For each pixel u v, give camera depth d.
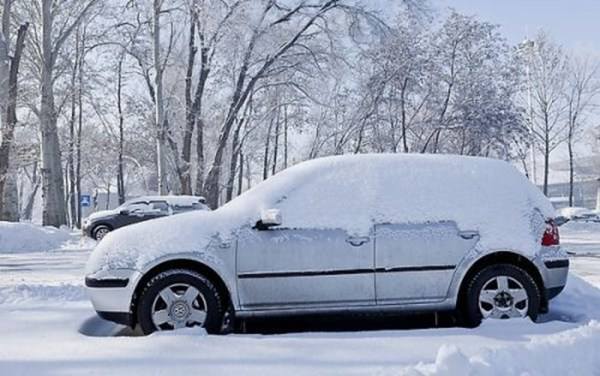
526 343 4.66
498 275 5.64
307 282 5.48
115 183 59.09
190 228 5.52
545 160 43.22
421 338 5.04
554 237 5.84
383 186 5.79
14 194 23.84
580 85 43.06
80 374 4.23
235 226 5.53
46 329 5.67
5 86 22.69
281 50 27.56
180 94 31.08
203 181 29.38
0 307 6.85
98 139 43.62
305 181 5.77
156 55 25.03
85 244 20.00
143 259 5.38
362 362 4.42
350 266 5.51
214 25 27.02
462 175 5.96
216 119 32.00
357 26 27.23
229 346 4.82
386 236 5.58
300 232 5.52
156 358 4.55
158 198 20.73
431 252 5.61
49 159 25.88
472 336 5.08
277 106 33.03
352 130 32.16
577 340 4.57
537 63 42.28
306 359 4.49
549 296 5.78
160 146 25.14
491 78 33.34
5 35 23.44
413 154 6.12
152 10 25.62
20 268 12.91
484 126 32.28
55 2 27.02
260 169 46.66
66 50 32.53
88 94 35.84
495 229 5.71
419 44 31.86
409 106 33.12
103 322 6.25
